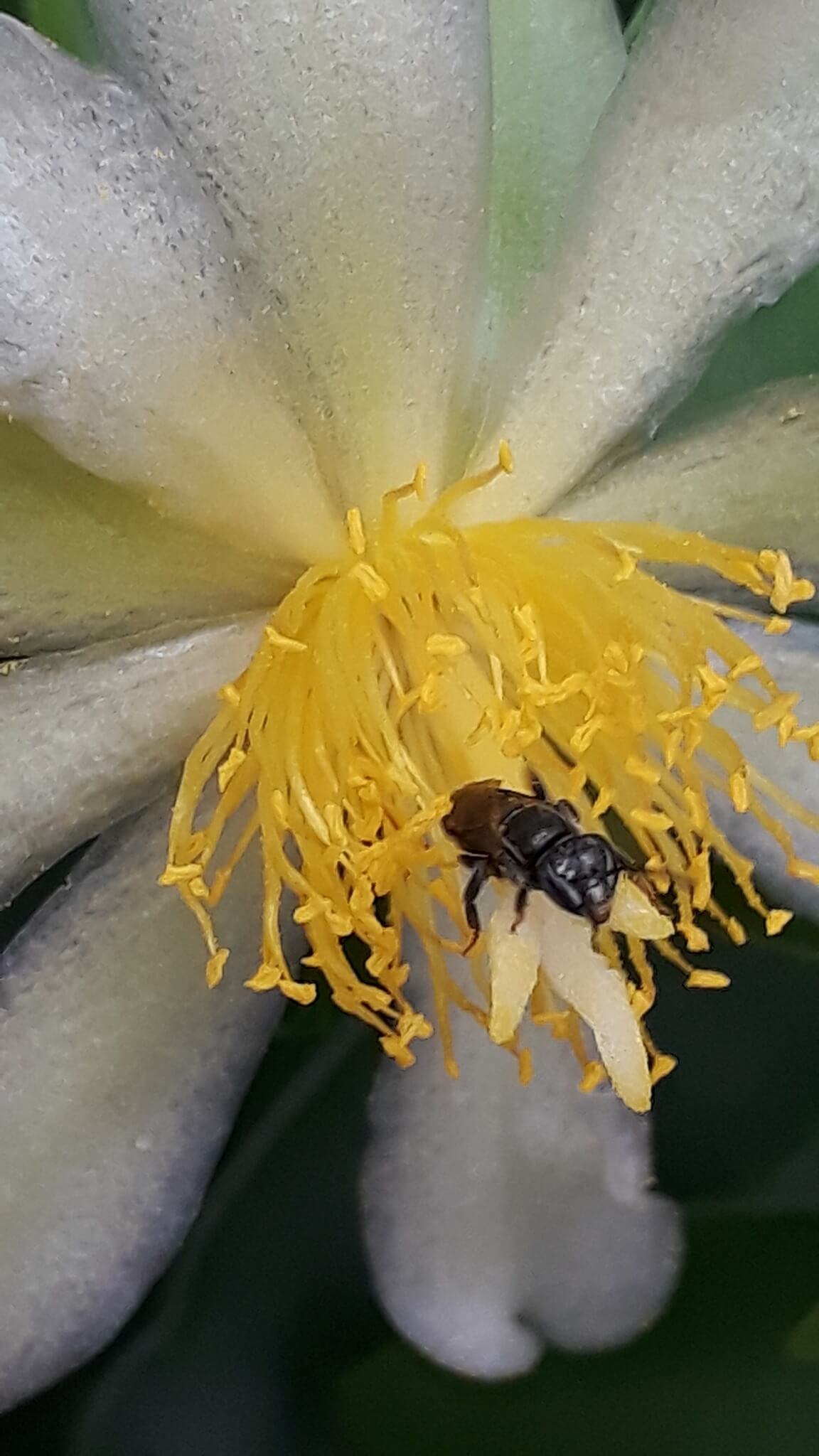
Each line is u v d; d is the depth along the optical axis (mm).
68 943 54
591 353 54
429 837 55
